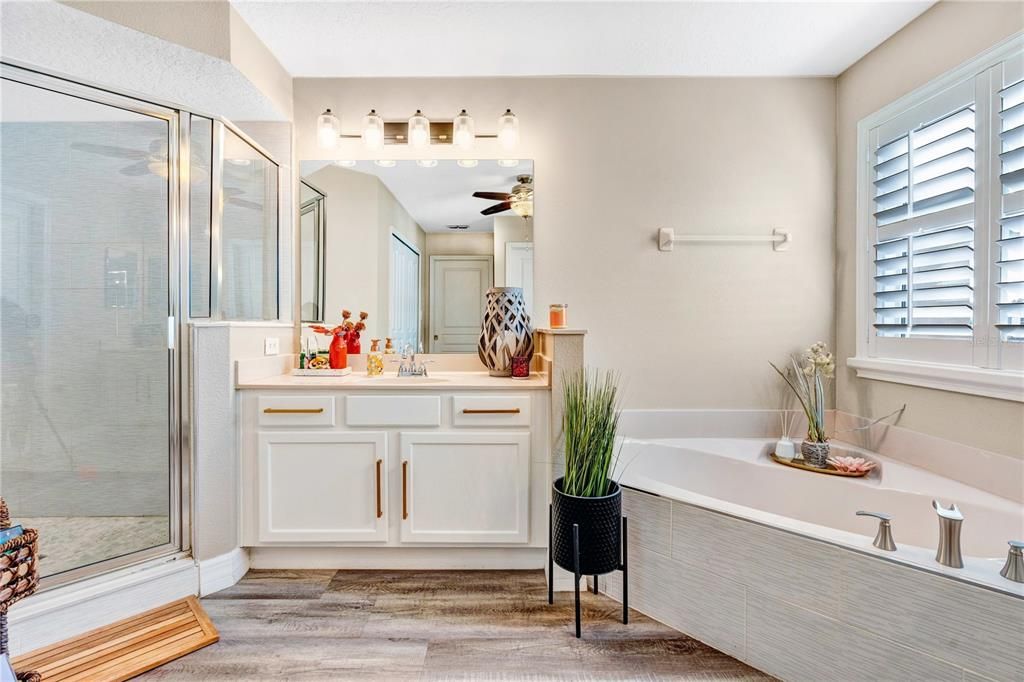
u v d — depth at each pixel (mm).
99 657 1399
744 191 2396
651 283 2400
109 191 1884
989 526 1498
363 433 1909
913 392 1946
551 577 1724
